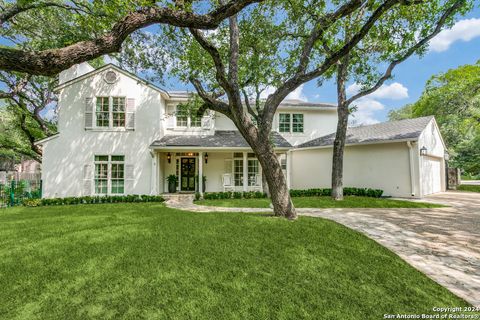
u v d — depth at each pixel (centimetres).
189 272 351
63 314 263
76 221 672
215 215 723
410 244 479
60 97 1264
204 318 254
